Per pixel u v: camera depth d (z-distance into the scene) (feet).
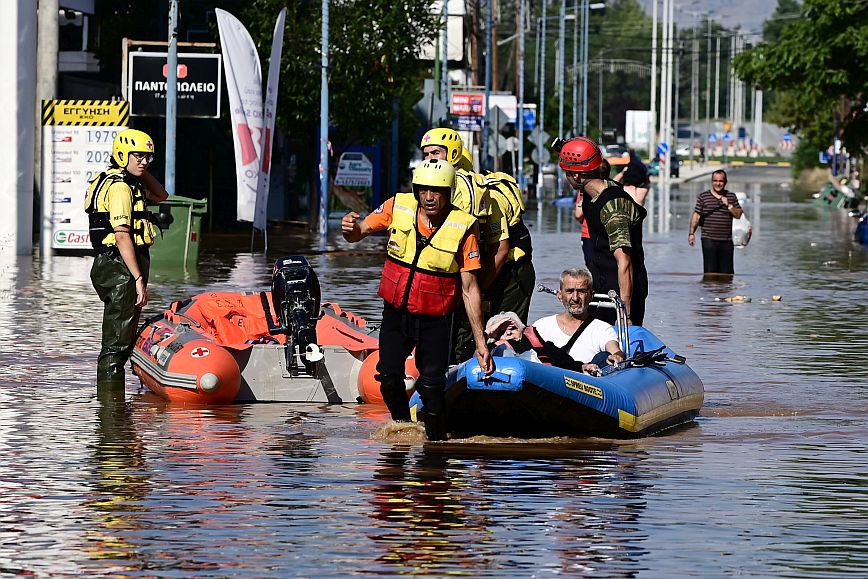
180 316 66.18
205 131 193.06
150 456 48.62
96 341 78.95
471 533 38.19
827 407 60.39
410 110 268.21
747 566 35.35
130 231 64.23
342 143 212.84
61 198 145.79
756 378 68.74
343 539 37.50
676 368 58.08
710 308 102.73
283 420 56.65
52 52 165.89
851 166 370.32
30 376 67.15
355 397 62.28
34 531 38.11
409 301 50.03
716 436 53.62
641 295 61.46
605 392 51.93
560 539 37.68
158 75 153.89
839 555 36.37
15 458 47.98
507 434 52.37
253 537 37.63
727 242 132.26
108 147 145.28
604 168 61.05
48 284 112.37
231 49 145.38
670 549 36.81
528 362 50.47
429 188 48.60
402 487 43.78
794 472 46.73
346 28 200.23
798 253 164.86
